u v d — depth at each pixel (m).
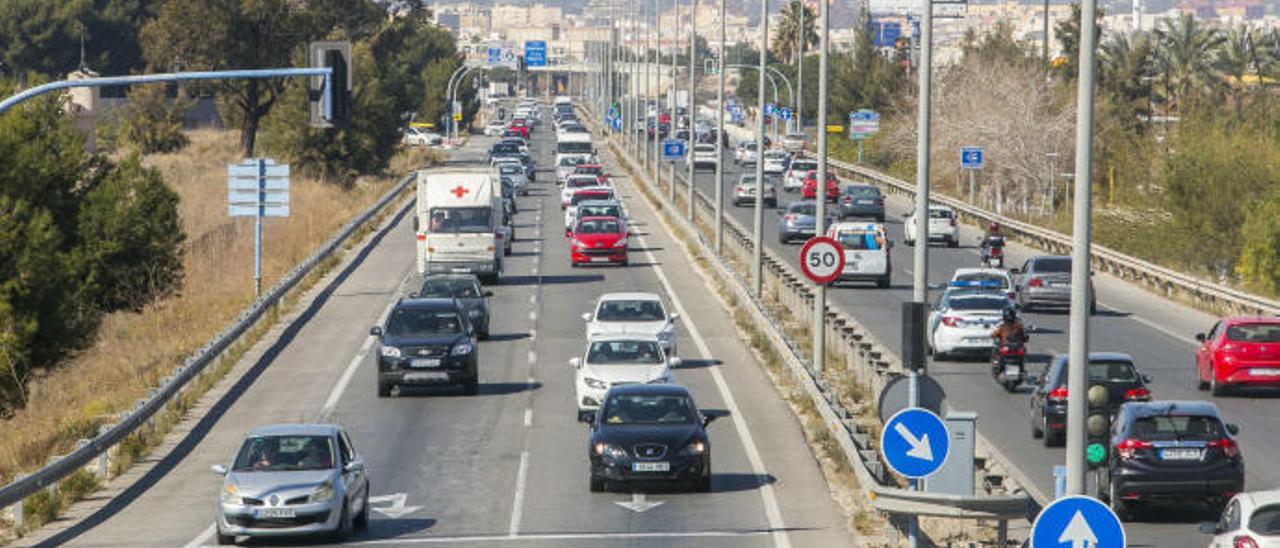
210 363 76.31
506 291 108.94
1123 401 56.12
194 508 50.09
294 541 44.41
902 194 199.62
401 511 48.69
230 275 118.81
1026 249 142.50
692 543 43.41
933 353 81.31
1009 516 37.34
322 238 139.12
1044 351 80.62
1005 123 184.00
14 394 70.19
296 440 45.31
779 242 142.25
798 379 70.00
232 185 103.38
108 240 94.19
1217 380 66.81
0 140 80.88
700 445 50.44
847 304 101.50
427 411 67.06
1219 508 46.62
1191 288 104.81
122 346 89.94
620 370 64.44
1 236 70.62
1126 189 154.62
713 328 91.94
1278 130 144.75
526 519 47.12
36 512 48.47
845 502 49.31
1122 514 47.19
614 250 122.19
